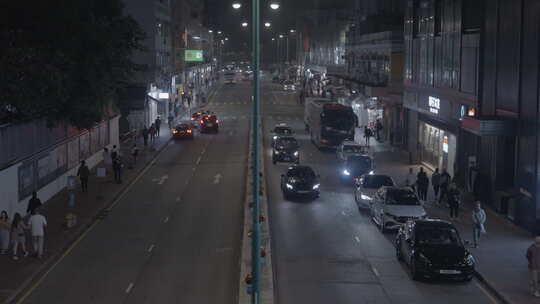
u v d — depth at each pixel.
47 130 38.72
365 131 60.66
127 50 41.38
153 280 23.25
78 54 35.22
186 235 29.94
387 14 79.31
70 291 22.05
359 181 37.00
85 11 36.25
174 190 41.41
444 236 24.12
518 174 30.89
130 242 28.80
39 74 30.86
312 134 64.81
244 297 20.83
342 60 106.38
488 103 34.78
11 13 33.53
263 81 173.75
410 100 52.12
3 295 21.23
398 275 23.95
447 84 42.09
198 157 55.81
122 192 40.97
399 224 29.62
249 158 54.81
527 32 29.86
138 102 69.50
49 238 28.97
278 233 30.22
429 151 48.25
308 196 38.41
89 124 37.38
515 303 20.45
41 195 37.12
